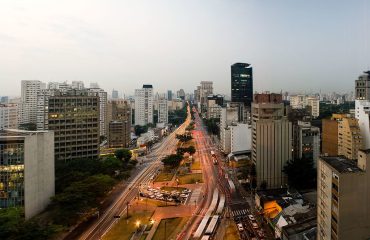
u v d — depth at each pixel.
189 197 163.75
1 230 101.62
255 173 181.00
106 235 118.88
